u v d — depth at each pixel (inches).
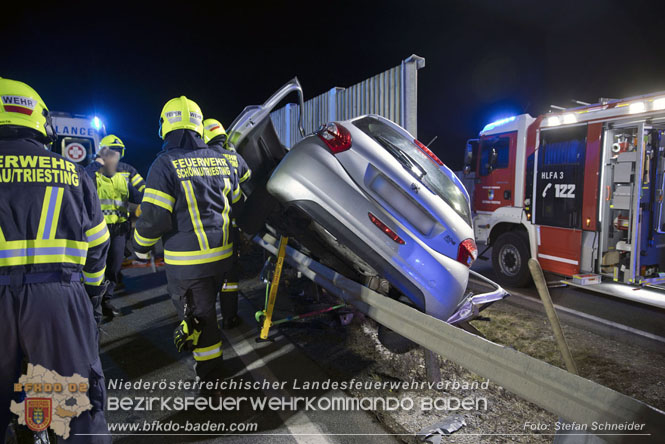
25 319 71.6
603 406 58.7
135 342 163.0
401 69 183.6
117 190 185.6
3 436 74.8
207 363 114.9
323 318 180.7
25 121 76.7
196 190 110.3
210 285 114.6
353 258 132.0
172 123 113.2
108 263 186.2
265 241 179.6
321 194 117.6
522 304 212.2
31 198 73.8
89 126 333.7
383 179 116.6
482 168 282.2
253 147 157.0
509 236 255.6
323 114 263.0
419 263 114.1
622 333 171.9
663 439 51.5
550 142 237.1
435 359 125.9
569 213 226.5
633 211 206.5
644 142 202.4
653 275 222.4
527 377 69.6
